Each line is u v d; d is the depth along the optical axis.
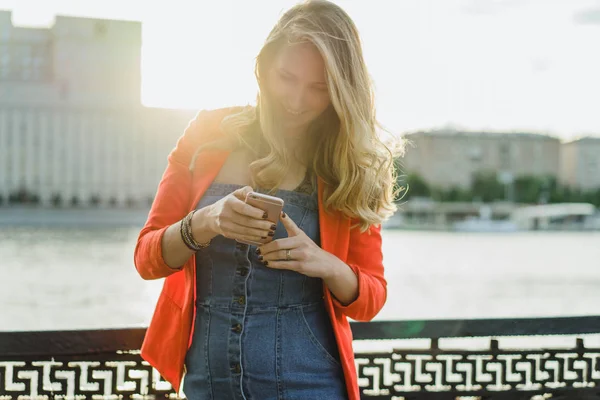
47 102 68.12
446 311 12.75
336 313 1.47
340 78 1.28
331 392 1.41
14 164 67.50
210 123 1.49
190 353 1.44
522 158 82.50
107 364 1.99
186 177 1.45
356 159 1.37
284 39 1.34
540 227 64.25
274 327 1.38
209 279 1.40
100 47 75.38
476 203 76.69
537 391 2.26
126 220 59.16
